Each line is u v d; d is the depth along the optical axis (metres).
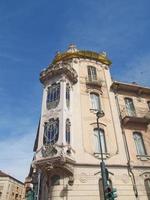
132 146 18.53
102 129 18.89
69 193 14.52
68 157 15.30
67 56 24.44
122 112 20.66
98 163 16.47
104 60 25.28
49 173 15.28
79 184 15.08
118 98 22.02
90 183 15.32
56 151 15.34
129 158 17.48
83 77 22.39
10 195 58.38
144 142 19.30
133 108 21.98
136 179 16.56
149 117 20.00
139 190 16.03
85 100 20.39
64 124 16.91
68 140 16.55
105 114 20.03
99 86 21.97
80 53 24.67
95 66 24.23
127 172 16.73
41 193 18.56
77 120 18.53
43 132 17.42
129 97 22.69
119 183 15.98
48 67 21.39
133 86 23.03
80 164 15.99
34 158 16.09
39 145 16.73
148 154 18.50
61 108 17.81
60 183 14.82
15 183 62.50
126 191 15.71
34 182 21.47
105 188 11.21
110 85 22.83
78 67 23.30
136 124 20.20
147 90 23.61
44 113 18.58
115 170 16.56
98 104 20.88
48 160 15.06
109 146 17.92
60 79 20.05
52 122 17.48
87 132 18.14
